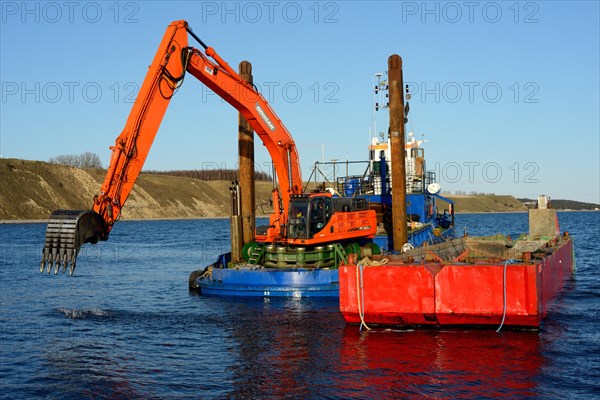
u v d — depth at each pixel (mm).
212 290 23266
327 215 22906
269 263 23266
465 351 13438
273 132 23062
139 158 18031
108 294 24922
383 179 32719
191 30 19500
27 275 32344
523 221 129375
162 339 15938
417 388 11211
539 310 14633
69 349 14969
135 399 11172
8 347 15258
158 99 18516
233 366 13055
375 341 14516
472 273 14508
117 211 17344
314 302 20734
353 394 11000
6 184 132125
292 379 11969
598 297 21859
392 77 26062
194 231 96062
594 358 12945
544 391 10969
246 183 26172
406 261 15766
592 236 63406
